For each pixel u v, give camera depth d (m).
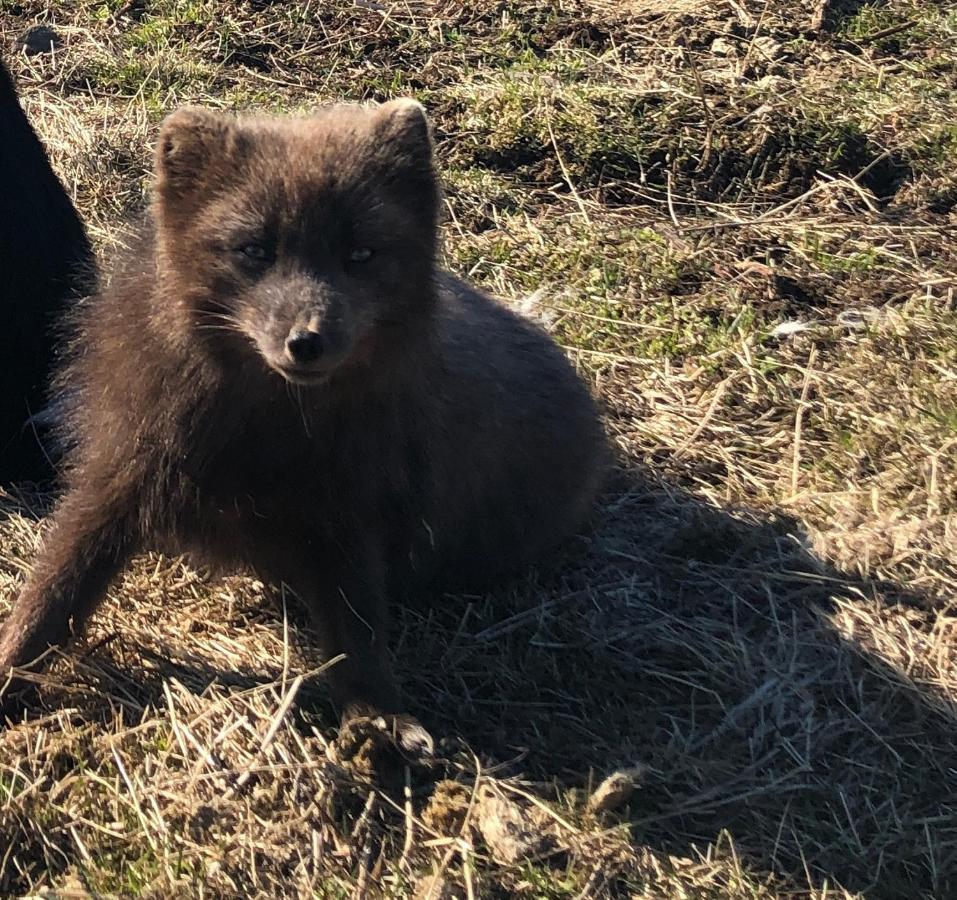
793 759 0.95
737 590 1.09
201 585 1.03
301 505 0.92
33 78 1.67
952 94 1.79
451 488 1.00
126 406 0.91
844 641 1.04
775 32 1.93
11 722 0.91
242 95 1.66
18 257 1.10
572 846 0.86
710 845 0.88
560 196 1.57
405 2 1.95
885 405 1.27
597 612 1.05
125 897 0.79
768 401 1.28
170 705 0.90
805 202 1.59
